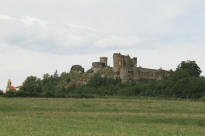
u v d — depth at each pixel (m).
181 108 97.69
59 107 94.31
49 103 108.69
